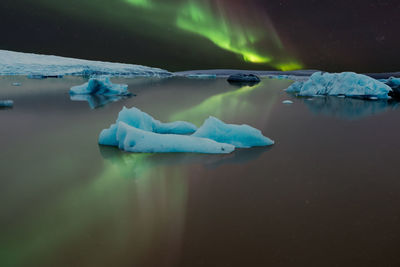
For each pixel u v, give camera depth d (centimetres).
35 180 237
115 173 254
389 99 955
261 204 198
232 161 291
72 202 197
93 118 544
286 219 177
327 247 147
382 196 212
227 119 557
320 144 366
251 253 142
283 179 245
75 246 147
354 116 609
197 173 256
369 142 379
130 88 1359
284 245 149
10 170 261
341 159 304
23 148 332
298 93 1171
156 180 239
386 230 164
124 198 205
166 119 548
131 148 316
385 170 271
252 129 356
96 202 198
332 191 221
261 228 166
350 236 157
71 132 418
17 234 158
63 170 261
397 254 141
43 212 183
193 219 175
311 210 189
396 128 476
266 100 909
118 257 138
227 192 217
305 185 233
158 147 313
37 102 769
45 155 305
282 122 530
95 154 308
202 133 346
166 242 151
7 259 136
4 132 417
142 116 372
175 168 268
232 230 163
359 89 995
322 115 617
